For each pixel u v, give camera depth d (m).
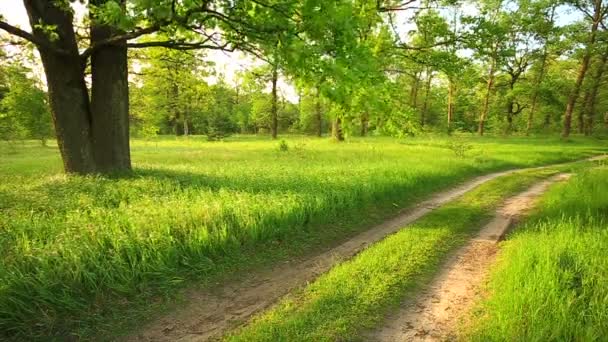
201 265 6.03
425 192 13.12
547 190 14.16
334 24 6.05
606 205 9.23
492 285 5.64
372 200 10.66
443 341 4.29
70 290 4.80
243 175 12.32
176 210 7.26
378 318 4.74
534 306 4.50
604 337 3.96
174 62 14.82
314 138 46.81
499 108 53.44
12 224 6.32
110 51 10.95
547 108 48.78
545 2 42.03
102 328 4.56
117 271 5.27
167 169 13.29
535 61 48.09
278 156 20.75
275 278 6.07
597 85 43.81
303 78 6.37
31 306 4.49
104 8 6.53
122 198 8.62
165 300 5.24
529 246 6.46
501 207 11.20
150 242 5.89
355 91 6.42
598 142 37.75
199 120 57.56
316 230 8.33
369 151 24.45
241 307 5.14
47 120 18.94
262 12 6.56
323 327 4.49
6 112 19.67
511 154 25.67
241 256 6.69
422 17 16.69
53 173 12.87
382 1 13.84
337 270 6.13
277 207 8.13
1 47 12.01
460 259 6.84
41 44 9.51
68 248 5.26
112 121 11.17
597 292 4.73
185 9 6.90
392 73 17.11
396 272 6.08
